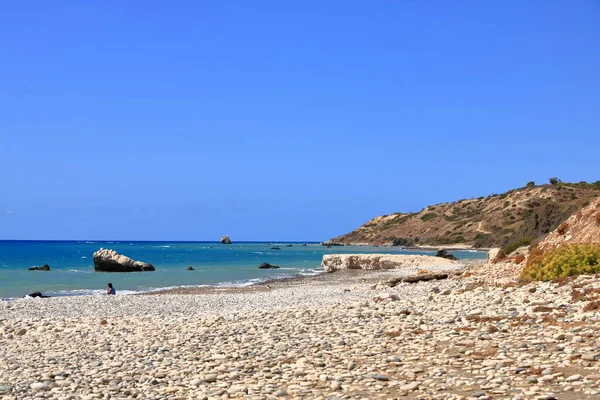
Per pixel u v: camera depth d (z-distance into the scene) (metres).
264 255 142.00
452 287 28.72
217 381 11.76
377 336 14.87
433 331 14.80
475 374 10.54
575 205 86.31
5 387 11.96
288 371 12.16
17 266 87.69
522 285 22.59
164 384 11.92
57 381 12.56
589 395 8.67
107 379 12.51
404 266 73.56
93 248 197.50
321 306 22.92
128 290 50.59
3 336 20.30
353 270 74.62
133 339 17.97
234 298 35.41
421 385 10.12
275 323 18.50
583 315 14.23
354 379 10.96
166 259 114.75
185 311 29.08
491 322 15.05
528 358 11.20
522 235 94.56
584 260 22.58
